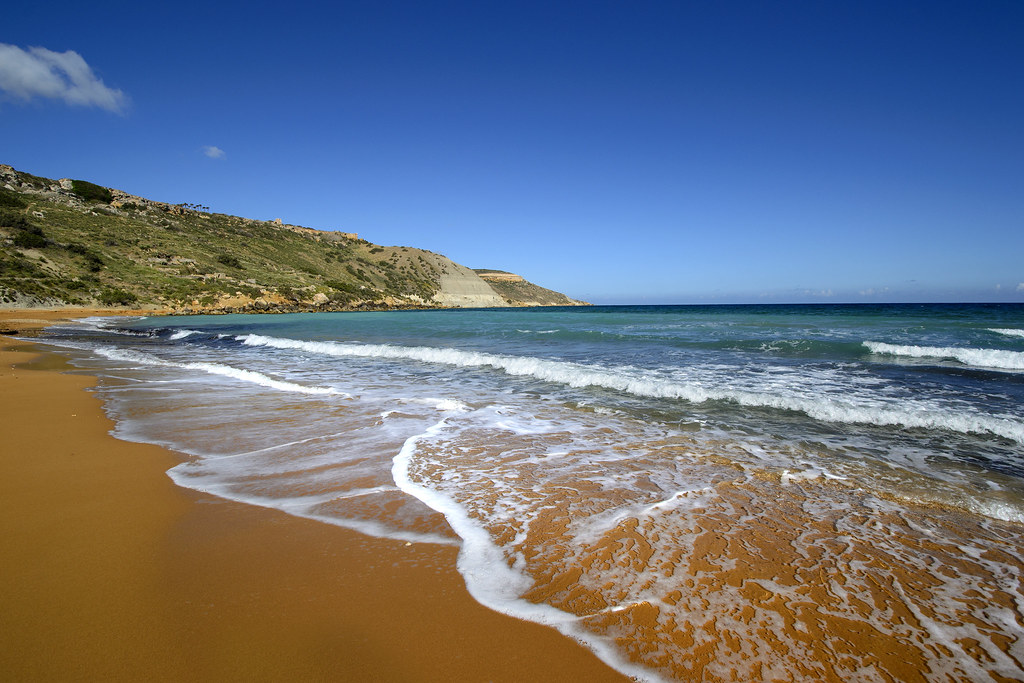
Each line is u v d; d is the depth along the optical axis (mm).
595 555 2854
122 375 10406
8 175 74750
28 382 9367
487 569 2717
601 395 7934
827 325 20578
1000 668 1921
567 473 4324
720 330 19109
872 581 2562
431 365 11930
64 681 1864
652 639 2121
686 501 3662
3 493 3902
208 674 1913
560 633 2176
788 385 8242
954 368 9812
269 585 2559
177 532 3199
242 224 104188
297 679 1898
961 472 4297
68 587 2531
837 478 4145
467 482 4113
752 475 4234
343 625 2234
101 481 4164
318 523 3336
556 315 45500
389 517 3426
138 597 2438
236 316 47062
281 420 6352
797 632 2150
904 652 2016
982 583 2549
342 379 9773
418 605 2387
